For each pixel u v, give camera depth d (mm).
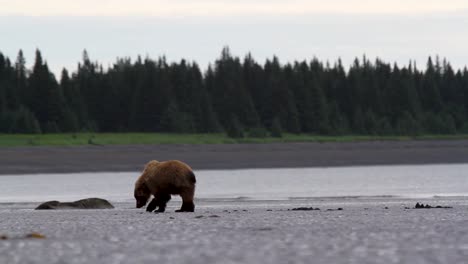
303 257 48844
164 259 48719
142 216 94000
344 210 106062
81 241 60375
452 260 46938
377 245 55250
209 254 50969
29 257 49781
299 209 111188
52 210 123500
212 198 166000
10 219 95250
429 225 72250
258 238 61156
